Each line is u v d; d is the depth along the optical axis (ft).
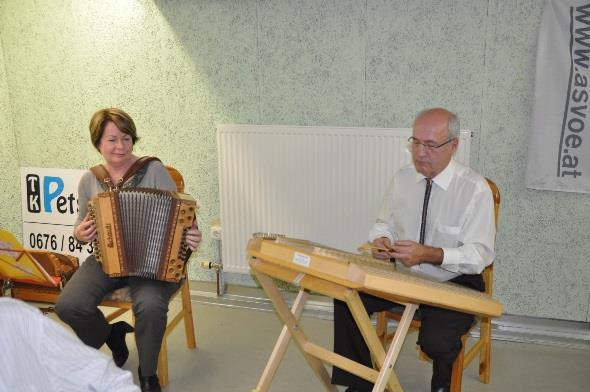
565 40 8.21
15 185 12.02
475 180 6.89
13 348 4.15
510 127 9.03
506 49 8.79
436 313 6.53
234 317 10.16
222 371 8.41
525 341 9.12
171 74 10.57
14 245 8.89
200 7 10.11
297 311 6.44
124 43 10.66
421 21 9.05
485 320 7.73
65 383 4.15
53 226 11.25
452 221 6.98
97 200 7.00
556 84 8.37
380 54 9.36
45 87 11.31
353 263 4.91
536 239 9.29
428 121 6.62
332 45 9.56
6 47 11.28
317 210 9.85
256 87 10.16
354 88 9.62
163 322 7.21
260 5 9.77
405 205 7.41
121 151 7.67
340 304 6.76
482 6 8.75
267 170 9.97
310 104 9.93
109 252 7.04
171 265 7.07
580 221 9.00
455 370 6.70
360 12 9.30
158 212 7.01
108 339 8.12
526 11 8.59
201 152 10.82
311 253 5.10
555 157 8.61
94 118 7.72
